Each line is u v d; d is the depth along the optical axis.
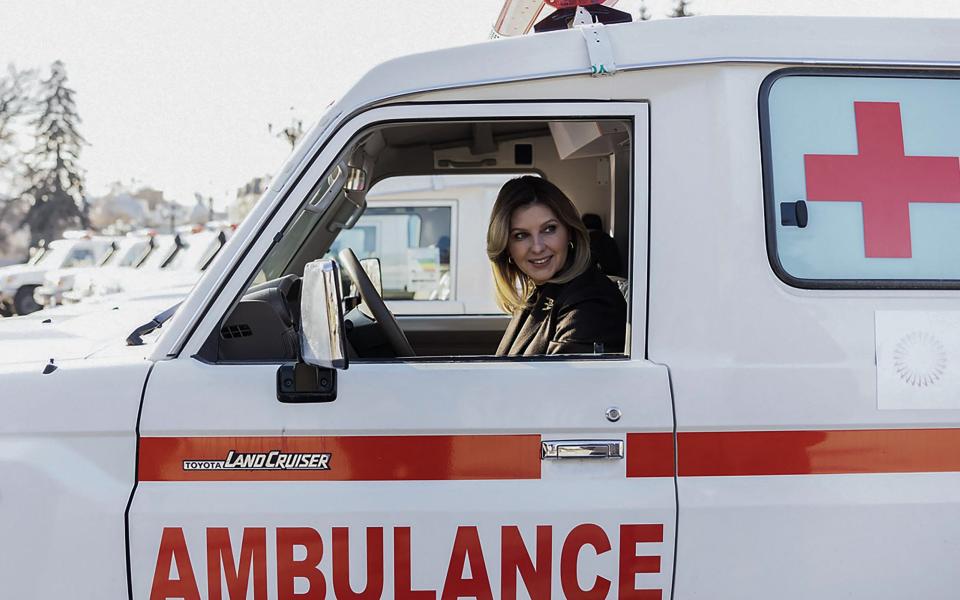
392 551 1.98
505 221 2.46
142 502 1.97
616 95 2.09
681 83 2.09
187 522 1.96
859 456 2.04
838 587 2.02
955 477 2.05
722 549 2.00
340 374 2.03
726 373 2.02
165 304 3.38
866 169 2.10
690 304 2.06
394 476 2.01
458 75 2.07
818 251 2.08
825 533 2.01
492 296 6.79
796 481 2.02
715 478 2.02
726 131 2.07
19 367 2.07
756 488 2.01
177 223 62.19
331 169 2.10
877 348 2.05
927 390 2.04
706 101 2.08
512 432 2.01
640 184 2.09
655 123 2.09
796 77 2.10
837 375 2.03
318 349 1.83
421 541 1.98
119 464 1.99
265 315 2.16
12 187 45.38
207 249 11.52
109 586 1.96
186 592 1.97
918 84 2.13
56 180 44.69
